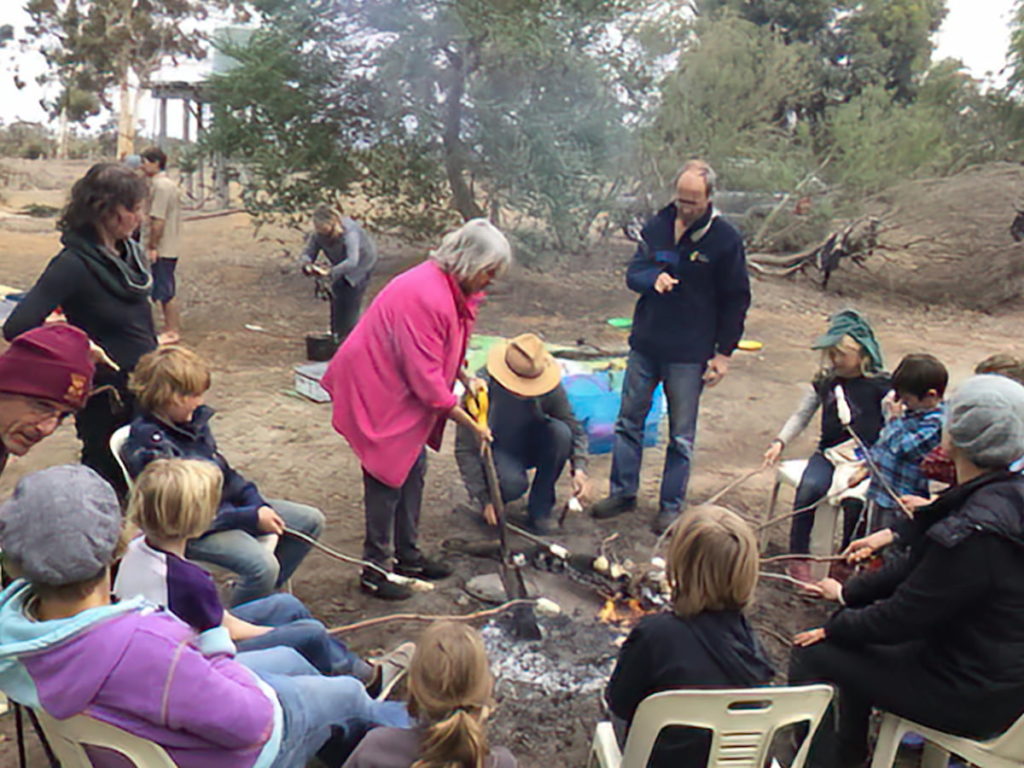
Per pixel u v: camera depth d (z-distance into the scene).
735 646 2.42
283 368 8.05
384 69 11.49
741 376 8.58
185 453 3.39
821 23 25.72
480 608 4.12
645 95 13.05
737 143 14.59
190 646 2.06
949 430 2.67
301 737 2.45
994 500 2.58
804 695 2.35
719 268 4.85
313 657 3.07
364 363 3.89
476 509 5.23
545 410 4.73
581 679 3.56
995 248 13.35
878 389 4.41
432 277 3.84
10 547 1.87
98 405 3.77
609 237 15.34
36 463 5.59
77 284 3.57
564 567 4.30
